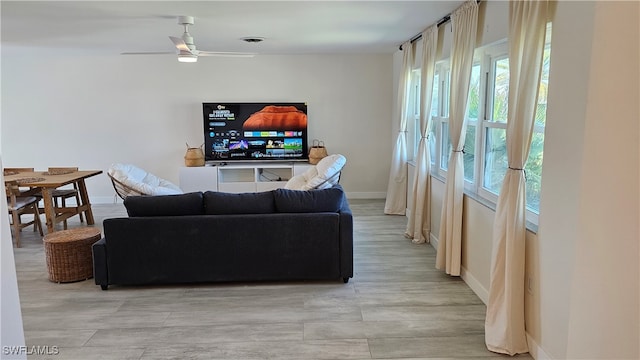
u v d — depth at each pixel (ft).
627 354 7.66
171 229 12.25
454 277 13.35
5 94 22.99
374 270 13.94
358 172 24.84
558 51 7.88
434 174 16.97
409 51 18.98
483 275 11.70
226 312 11.11
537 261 8.77
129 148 23.86
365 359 9.00
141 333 10.10
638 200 7.26
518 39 8.91
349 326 10.35
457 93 12.68
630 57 7.04
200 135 23.98
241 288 12.59
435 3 12.01
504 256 9.37
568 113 7.64
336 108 24.23
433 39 15.07
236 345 9.55
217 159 23.77
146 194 14.14
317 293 12.22
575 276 7.59
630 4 6.92
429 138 17.95
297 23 14.47
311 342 9.65
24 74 22.88
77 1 11.39
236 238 12.40
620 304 7.56
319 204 12.71
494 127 11.95
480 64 12.57
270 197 12.71
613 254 7.47
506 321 9.14
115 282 12.40
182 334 10.04
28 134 23.39
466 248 12.87
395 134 23.35
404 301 11.68
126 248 12.26
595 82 7.10
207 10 12.46
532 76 8.48
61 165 23.76
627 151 7.22
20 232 17.80
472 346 9.48
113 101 23.47
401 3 11.96
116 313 11.10
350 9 12.49
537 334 8.86
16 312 5.17
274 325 10.43
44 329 10.30
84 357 9.14
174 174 24.16
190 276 12.50
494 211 10.91
